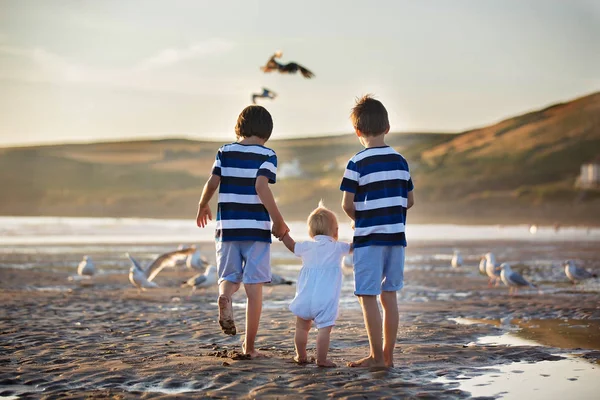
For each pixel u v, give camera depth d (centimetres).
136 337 895
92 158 15912
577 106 14525
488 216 9619
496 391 589
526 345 830
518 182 11681
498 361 718
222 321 681
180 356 729
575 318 1096
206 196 712
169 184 13375
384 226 667
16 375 642
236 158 708
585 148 12625
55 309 1212
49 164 13950
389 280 677
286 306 1266
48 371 658
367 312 675
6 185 12231
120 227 5884
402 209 678
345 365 683
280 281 1531
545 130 13825
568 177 11688
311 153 16775
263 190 688
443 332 937
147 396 556
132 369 658
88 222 7106
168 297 1438
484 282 1802
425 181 12206
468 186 11588
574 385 613
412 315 1138
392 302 682
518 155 12900
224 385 595
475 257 2869
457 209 10338
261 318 1077
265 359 707
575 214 9612
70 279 1864
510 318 1098
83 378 629
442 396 566
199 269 2084
